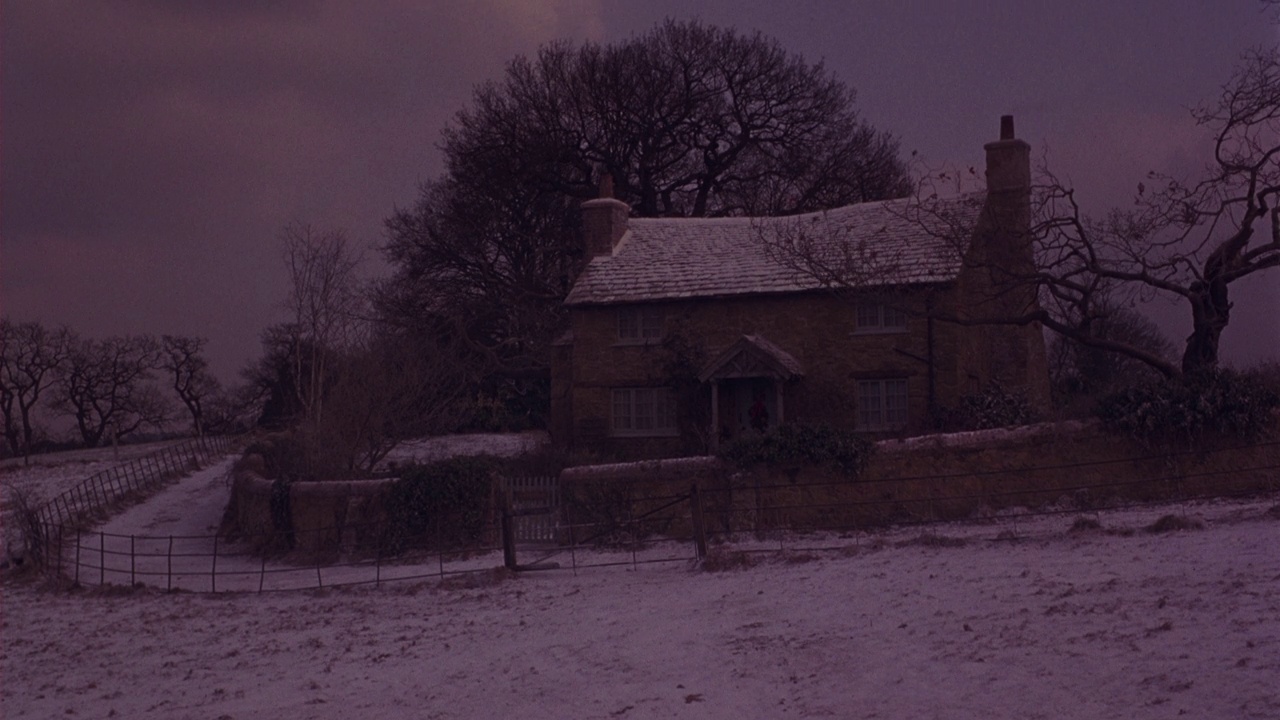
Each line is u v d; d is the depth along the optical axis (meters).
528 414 53.19
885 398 33.22
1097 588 13.35
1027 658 10.71
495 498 24.78
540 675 13.01
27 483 47.25
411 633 16.89
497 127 57.44
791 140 60.84
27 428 73.50
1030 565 15.55
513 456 31.70
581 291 37.34
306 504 27.11
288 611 20.41
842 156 61.16
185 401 80.44
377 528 25.55
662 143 59.88
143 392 78.88
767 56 59.97
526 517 24.38
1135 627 11.23
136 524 35.12
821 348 34.00
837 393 33.62
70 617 22.02
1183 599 12.11
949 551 17.64
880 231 34.34
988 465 22.27
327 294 42.31
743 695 11.08
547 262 57.69
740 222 40.06
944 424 30.77
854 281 29.89
